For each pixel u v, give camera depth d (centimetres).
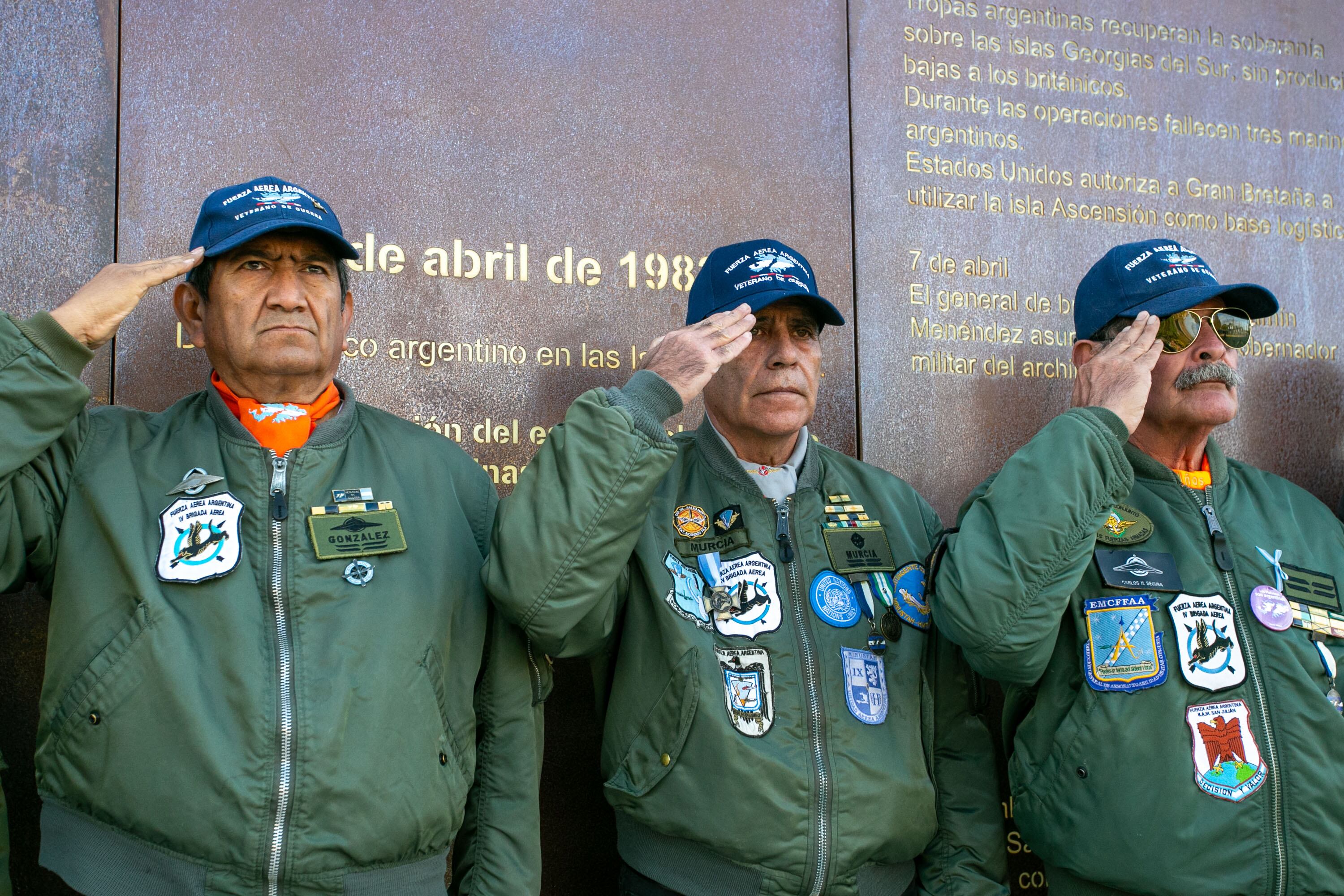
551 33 260
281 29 243
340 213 241
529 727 186
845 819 181
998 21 290
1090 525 183
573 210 255
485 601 184
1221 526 206
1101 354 202
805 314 207
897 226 275
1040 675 188
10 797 212
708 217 263
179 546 165
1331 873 186
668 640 186
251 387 182
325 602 167
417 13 252
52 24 231
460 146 250
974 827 199
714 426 210
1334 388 296
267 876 154
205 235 181
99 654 159
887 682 194
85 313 165
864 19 281
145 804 154
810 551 200
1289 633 196
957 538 191
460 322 246
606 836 241
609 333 254
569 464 170
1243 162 302
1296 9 312
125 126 232
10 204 225
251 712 156
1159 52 300
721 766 179
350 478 179
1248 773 187
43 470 168
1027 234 284
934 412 271
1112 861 186
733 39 271
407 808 161
